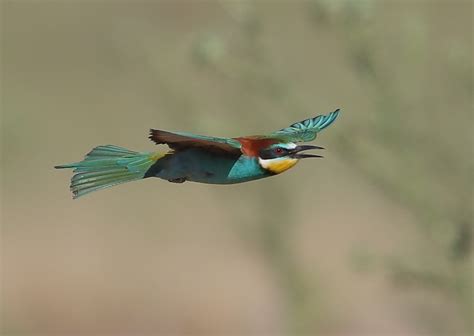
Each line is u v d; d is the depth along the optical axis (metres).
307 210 19.94
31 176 23.14
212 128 13.34
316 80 14.17
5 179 22.80
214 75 13.38
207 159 7.82
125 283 21.28
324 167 18.12
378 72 12.21
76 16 28.31
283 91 12.62
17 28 28.55
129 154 7.94
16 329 20.42
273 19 16.03
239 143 7.71
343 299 17.41
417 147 12.27
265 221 14.92
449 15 17.31
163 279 21.25
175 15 25.00
